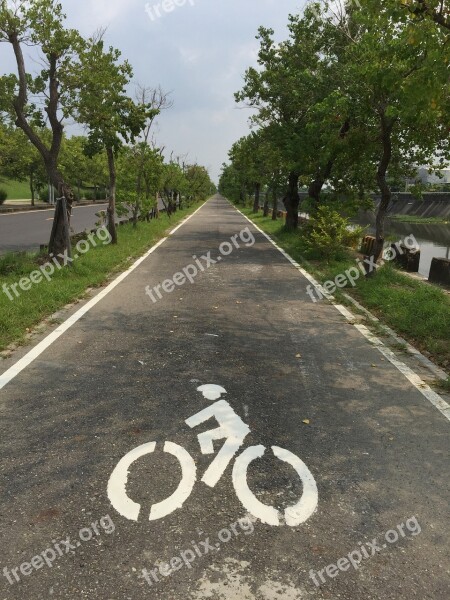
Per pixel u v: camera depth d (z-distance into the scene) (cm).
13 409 435
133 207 2312
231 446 379
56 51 1064
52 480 331
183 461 356
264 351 614
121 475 338
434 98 611
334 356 603
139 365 550
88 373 522
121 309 810
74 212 4316
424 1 579
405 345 645
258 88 1869
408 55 669
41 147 1119
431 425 429
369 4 604
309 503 314
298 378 527
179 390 482
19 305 741
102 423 411
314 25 1636
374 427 420
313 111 1446
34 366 539
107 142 1252
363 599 243
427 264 1836
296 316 798
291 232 2188
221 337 668
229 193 9788
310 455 371
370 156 1370
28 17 1026
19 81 1078
